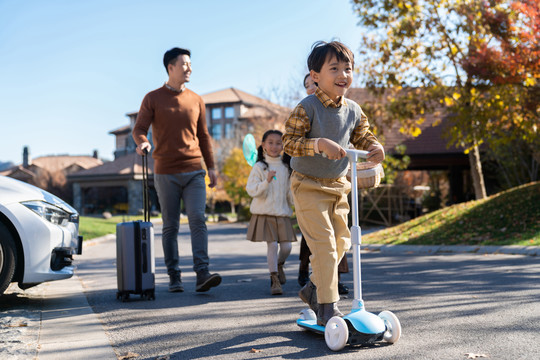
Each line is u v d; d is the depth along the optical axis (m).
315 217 2.94
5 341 3.05
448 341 2.85
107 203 51.00
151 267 4.54
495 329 3.08
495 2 11.28
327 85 2.91
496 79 10.63
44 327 3.47
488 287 4.63
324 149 2.72
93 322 3.62
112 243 14.06
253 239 4.88
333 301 2.94
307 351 2.75
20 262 3.98
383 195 19.39
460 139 13.78
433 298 4.19
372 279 5.54
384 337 2.83
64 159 62.62
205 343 3.00
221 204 47.41
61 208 4.33
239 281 5.75
